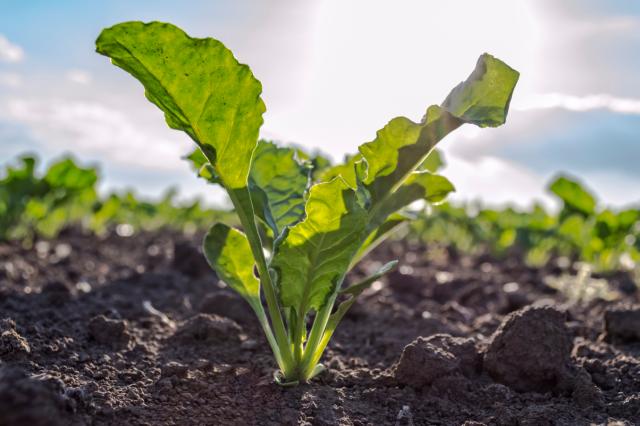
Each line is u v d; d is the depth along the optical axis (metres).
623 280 0.81
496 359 0.40
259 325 0.49
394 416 0.36
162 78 0.31
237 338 0.45
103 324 0.43
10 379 0.27
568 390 0.39
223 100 0.32
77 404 0.33
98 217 1.22
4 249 0.85
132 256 0.93
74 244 1.00
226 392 0.36
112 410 0.33
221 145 0.33
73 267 0.74
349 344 0.47
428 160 0.51
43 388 0.28
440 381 0.38
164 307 0.55
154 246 1.05
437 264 0.97
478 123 0.33
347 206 0.32
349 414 0.35
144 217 1.58
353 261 0.40
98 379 0.37
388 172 0.35
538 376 0.39
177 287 0.62
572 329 0.51
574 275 0.89
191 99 0.32
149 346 0.43
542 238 1.13
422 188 0.39
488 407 0.37
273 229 0.37
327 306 0.36
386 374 0.40
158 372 0.39
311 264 0.34
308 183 0.40
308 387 0.37
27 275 0.67
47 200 1.08
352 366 0.42
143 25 0.30
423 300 0.63
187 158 0.42
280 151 0.40
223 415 0.34
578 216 1.10
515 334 0.40
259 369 0.40
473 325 0.52
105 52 0.31
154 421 0.33
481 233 1.23
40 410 0.27
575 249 1.17
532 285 0.77
